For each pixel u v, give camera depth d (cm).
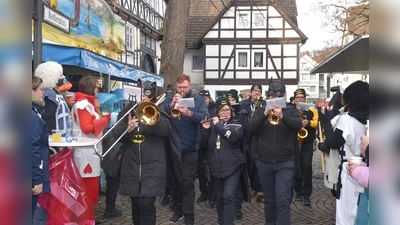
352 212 389
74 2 986
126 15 1728
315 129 686
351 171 351
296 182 743
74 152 494
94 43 1184
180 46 1111
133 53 1802
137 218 450
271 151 474
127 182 426
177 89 546
